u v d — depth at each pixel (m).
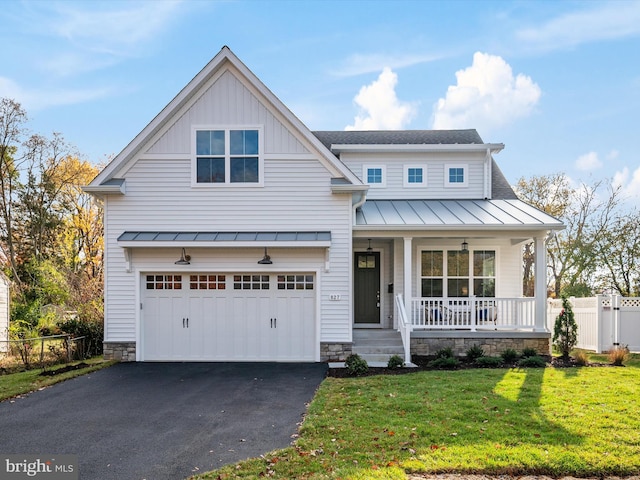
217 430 6.44
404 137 17.91
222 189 12.42
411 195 16.12
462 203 15.33
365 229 12.68
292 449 5.56
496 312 14.00
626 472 4.88
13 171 28.45
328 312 12.23
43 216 29.38
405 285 12.79
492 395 7.87
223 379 9.92
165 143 12.45
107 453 5.62
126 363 11.91
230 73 12.50
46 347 13.68
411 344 12.79
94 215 30.66
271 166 12.43
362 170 16.20
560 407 7.04
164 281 12.38
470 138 17.55
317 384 9.37
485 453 5.24
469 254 15.03
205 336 12.32
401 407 7.19
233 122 12.48
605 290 24.70
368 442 5.69
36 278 21.92
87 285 20.97
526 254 29.98
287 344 12.32
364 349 12.31
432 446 5.50
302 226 12.38
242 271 12.27
